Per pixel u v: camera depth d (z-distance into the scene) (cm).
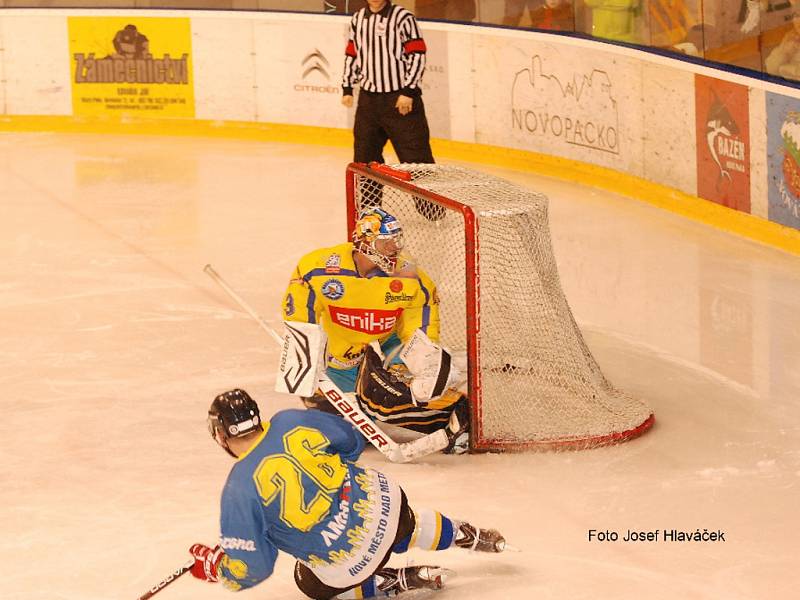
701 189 2770
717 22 2656
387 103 2886
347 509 1112
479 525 1400
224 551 1085
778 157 2494
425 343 1515
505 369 1700
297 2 3869
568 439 1598
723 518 1404
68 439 1670
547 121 3284
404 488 1502
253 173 3456
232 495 1069
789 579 1266
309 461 1087
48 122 4159
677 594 1241
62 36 4094
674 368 1905
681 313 2164
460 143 3569
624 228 2744
